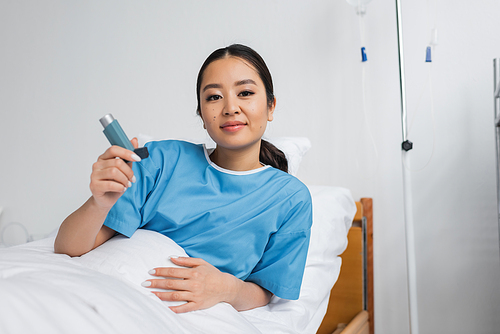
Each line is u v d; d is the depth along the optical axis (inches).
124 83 74.7
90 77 77.3
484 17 52.3
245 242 30.0
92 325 15.0
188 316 23.0
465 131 53.1
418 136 55.5
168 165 31.7
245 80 28.9
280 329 28.1
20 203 82.7
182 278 24.6
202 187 30.8
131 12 74.2
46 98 80.7
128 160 22.1
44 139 80.8
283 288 30.5
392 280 56.7
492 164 51.7
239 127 29.0
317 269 39.8
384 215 57.3
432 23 54.7
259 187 31.5
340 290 55.7
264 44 64.6
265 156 36.0
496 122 45.3
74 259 25.3
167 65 71.7
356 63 58.9
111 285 19.5
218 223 30.0
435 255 54.6
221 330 22.6
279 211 31.2
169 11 71.6
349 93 59.4
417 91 55.6
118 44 75.2
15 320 13.2
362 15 56.7
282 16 63.6
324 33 60.8
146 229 30.1
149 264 24.7
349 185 59.4
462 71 53.2
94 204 23.8
